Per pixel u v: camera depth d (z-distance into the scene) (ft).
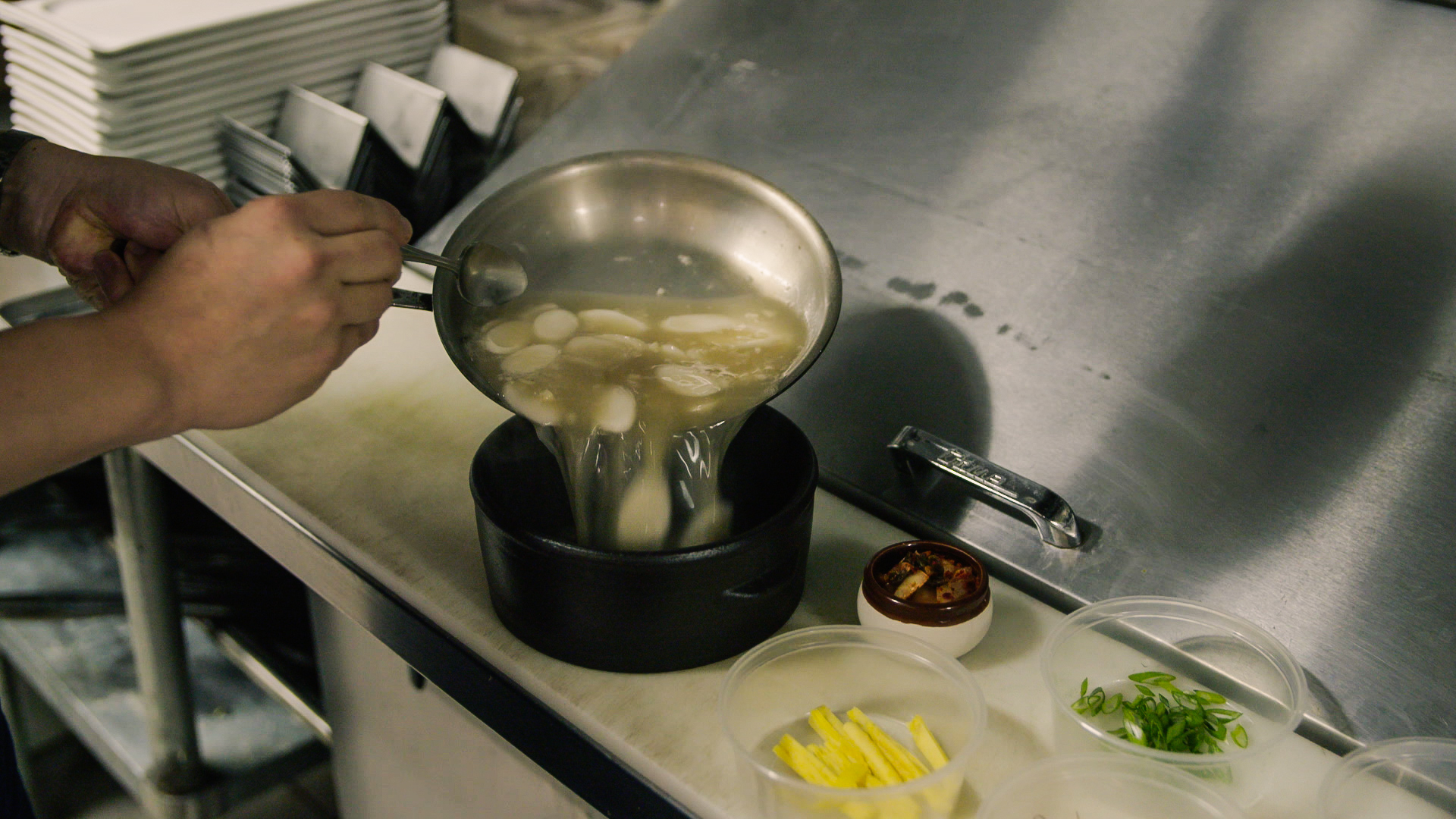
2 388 2.17
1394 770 2.43
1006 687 2.79
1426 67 3.34
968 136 3.91
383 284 2.56
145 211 3.03
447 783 3.82
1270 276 3.22
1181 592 2.86
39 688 5.71
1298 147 3.38
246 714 5.59
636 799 2.61
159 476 4.46
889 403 3.48
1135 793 2.44
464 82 5.09
